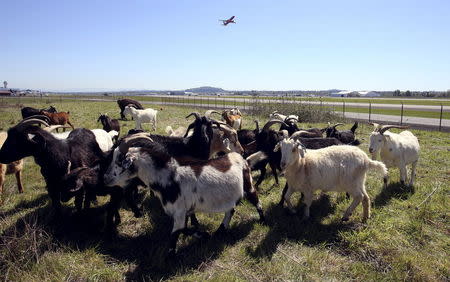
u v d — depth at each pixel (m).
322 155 6.15
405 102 57.56
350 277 4.56
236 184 5.54
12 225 5.79
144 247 5.41
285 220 6.30
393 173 9.01
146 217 6.32
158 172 5.06
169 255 4.95
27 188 8.02
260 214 6.21
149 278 4.47
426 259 4.83
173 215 5.04
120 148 5.05
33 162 10.45
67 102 49.84
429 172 9.32
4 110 30.23
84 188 5.79
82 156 6.73
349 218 6.28
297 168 6.15
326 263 4.91
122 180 5.17
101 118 14.85
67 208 6.70
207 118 8.02
